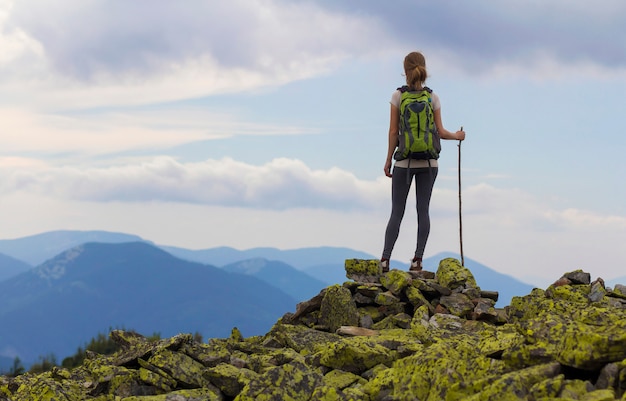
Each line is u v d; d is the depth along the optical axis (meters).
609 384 6.75
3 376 8.27
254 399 7.39
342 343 7.95
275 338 8.93
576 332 6.99
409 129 9.05
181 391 7.87
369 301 9.27
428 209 9.34
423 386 7.21
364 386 7.49
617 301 8.70
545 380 6.79
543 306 8.56
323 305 9.16
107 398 7.87
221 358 8.23
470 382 7.01
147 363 8.11
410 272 9.44
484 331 8.24
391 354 7.90
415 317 8.67
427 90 9.16
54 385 7.83
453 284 9.23
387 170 9.27
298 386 7.45
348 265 9.53
